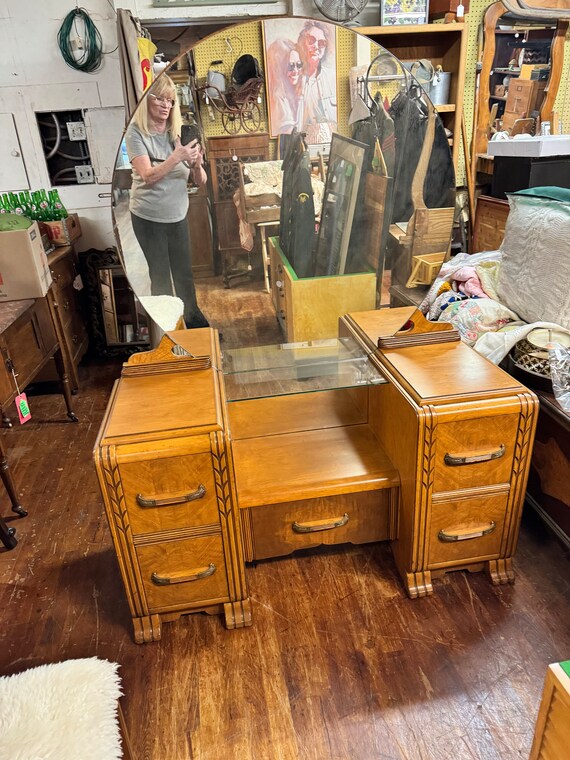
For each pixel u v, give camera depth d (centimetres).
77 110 328
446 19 287
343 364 175
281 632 157
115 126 332
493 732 128
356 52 136
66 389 282
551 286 176
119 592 177
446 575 175
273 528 169
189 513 143
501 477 155
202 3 287
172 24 298
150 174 136
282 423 196
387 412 171
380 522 174
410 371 159
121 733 123
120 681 143
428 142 148
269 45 131
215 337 165
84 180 344
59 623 166
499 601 164
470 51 318
